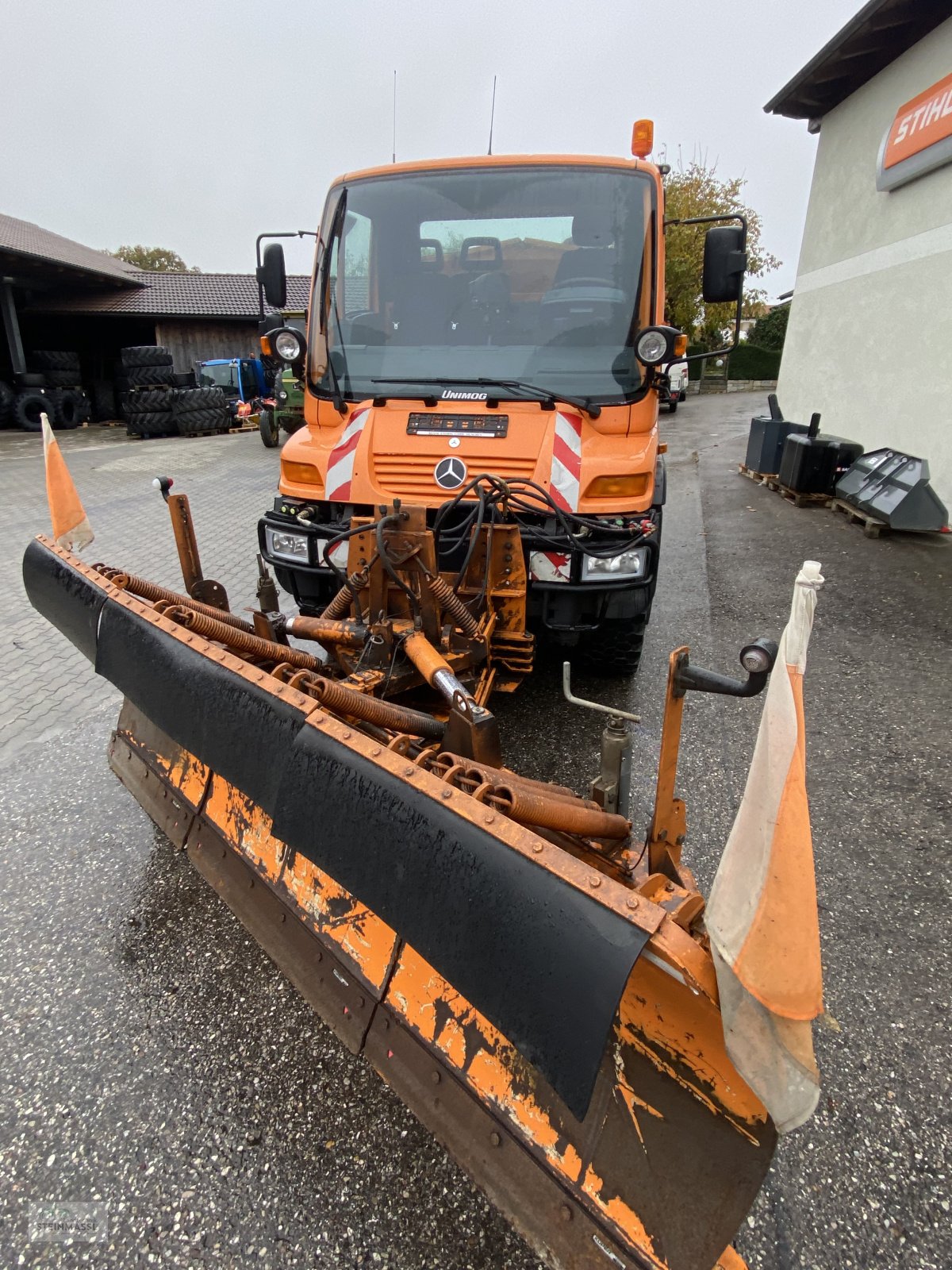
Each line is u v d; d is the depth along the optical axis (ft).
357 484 12.06
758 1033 3.66
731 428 59.67
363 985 6.64
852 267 33.68
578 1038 4.04
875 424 31.81
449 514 11.57
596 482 11.45
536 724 13.73
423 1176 6.36
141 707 8.33
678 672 5.22
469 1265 5.75
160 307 74.33
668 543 27.04
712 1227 4.42
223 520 30.96
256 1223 6.03
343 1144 6.63
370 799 5.41
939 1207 6.07
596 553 11.31
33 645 17.84
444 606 9.29
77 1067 7.32
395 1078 6.21
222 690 7.08
